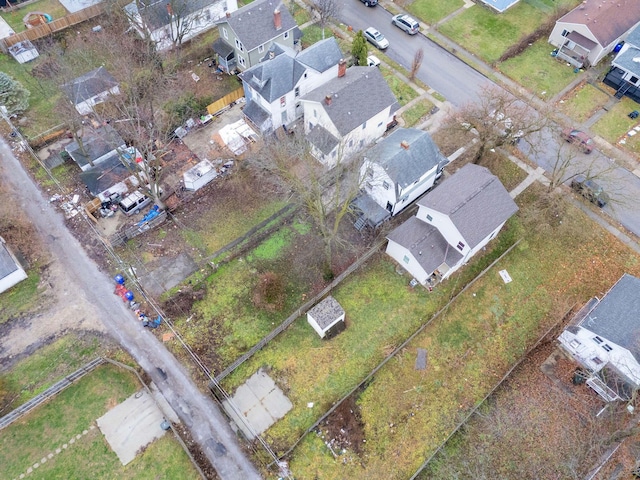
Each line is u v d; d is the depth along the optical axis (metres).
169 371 36.12
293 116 51.44
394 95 51.34
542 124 44.03
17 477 31.73
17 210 44.56
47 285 40.22
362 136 47.81
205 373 36.06
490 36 60.81
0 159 48.12
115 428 33.69
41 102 52.81
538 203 46.03
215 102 51.81
